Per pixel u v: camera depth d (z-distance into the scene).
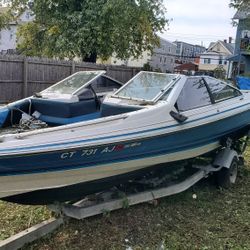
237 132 7.09
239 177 7.14
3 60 13.50
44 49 20.05
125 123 4.70
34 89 14.68
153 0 20.31
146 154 5.00
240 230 5.10
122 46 19.59
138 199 5.25
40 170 4.20
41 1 19.30
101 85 6.85
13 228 4.86
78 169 4.45
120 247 4.58
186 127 5.40
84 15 18.61
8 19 21.83
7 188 4.14
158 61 61.97
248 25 26.06
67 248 4.52
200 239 4.82
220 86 6.48
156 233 4.92
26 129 5.25
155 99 5.28
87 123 4.45
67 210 4.79
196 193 6.20
